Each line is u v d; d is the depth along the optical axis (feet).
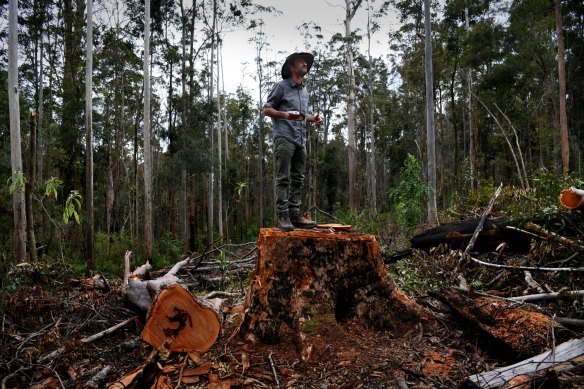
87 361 12.14
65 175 56.85
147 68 45.85
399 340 12.03
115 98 70.33
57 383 11.14
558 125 68.90
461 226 19.45
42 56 54.03
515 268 15.58
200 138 58.90
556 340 10.71
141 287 14.74
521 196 19.89
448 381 9.88
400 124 86.07
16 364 12.06
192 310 11.11
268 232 12.77
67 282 20.31
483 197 30.63
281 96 13.64
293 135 13.64
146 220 44.78
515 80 65.82
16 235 26.78
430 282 17.33
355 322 12.50
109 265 39.29
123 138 73.67
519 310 11.72
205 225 90.94
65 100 56.90
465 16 68.44
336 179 107.24
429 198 37.50
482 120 83.61
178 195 89.92
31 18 52.70
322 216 42.06
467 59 64.23
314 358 10.97
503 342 10.84
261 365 10.93
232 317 13.97
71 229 49.06
